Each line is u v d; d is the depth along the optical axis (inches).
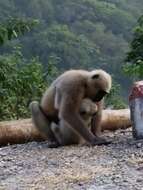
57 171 378.3
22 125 533.3
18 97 704.4
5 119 681.6
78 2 2409.0
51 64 754.8
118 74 1293.1
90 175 356.2
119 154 408.8
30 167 400.5
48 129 507.2
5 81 697.0
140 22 704.4
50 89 499.8
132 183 330.3
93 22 2311.8
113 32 2257.6
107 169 368.2
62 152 439.8
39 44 1534.2
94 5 2397.9
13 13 2097.7
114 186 327.9
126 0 2711.6
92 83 471.5
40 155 438.3
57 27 1702.8
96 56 1627.7
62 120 482.6
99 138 462.3
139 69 641.6
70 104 470.3
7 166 410.9
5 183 361.4
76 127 468.1
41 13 2265.0
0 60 711.7
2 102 688.4
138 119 453.4
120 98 777.6
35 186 346.3
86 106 475.2
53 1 2357.3
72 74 478.0
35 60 757.3
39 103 522.6
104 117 549.3
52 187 340.2
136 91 452.1
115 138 484.4
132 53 700.0
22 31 717.3
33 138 534.6
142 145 430.3
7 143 528.7
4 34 705.0
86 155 417.7
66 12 2336.4
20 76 706.2
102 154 415.5
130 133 509.4
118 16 2315.5
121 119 560.7
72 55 1526.8
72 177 354.6
